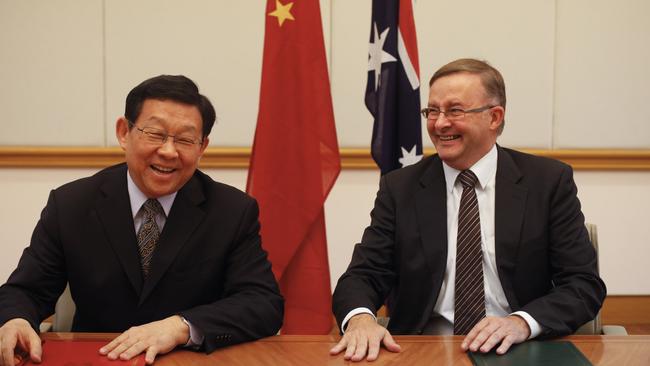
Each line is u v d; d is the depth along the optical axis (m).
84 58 3.80
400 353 1.53
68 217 1.81
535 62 3.86
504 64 3.86
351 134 3.87
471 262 1.97
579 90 3.88
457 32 3.83
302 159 2.38
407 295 2.02
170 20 3.80
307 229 2.37
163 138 1.67
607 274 3.96
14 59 3.78
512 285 1.95
